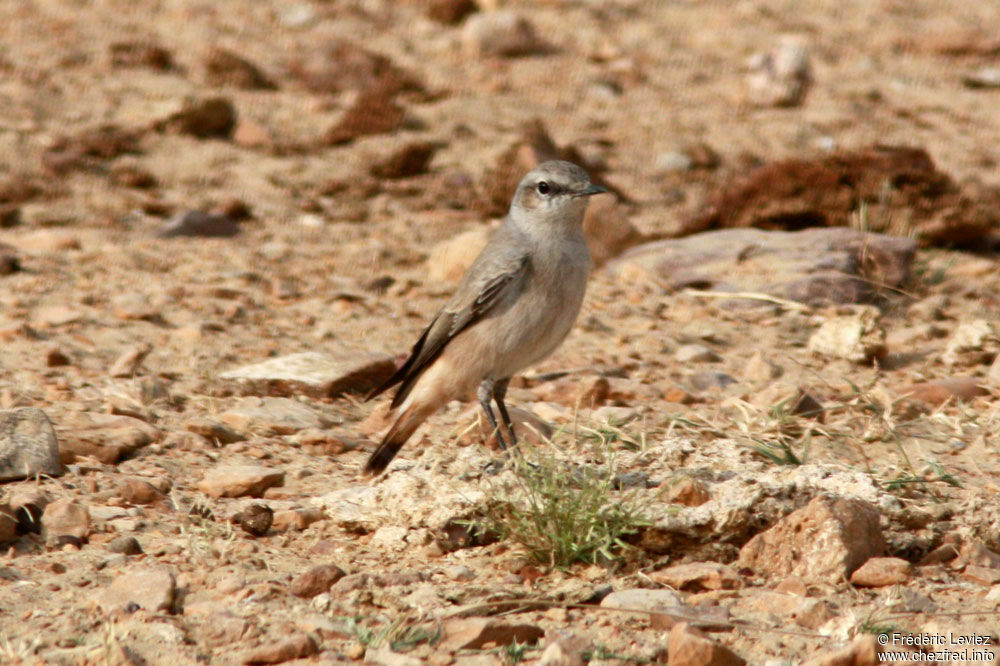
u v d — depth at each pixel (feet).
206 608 33.40
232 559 37.37
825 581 36.06
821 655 30.32
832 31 130.82
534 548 37.68
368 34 124.16
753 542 37.50
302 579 35.09
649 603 34.37
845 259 72.95
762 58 112.57
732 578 36.01
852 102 111.45
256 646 31.42
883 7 139.23
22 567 35.91
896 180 81.61
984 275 75.92
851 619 32.99
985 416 53.26
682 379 59.52
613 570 37.24
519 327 45.01
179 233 80.94
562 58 120.16
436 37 124.88
